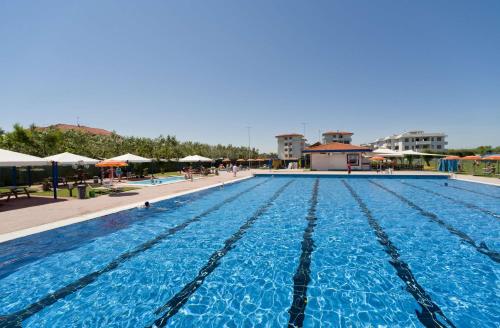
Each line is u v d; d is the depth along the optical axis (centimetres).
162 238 702
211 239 696
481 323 352
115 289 443
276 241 679
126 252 603
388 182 2033
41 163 1129
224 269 517
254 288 445
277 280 472
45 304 400
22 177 2030
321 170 3222
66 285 455
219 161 5056
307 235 727
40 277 483
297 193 1510
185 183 1900
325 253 595
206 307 393
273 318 366
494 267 516
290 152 7919
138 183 1933
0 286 451
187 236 720
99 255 584
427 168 3334
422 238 693
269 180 2334
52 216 827
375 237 704
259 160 5041
